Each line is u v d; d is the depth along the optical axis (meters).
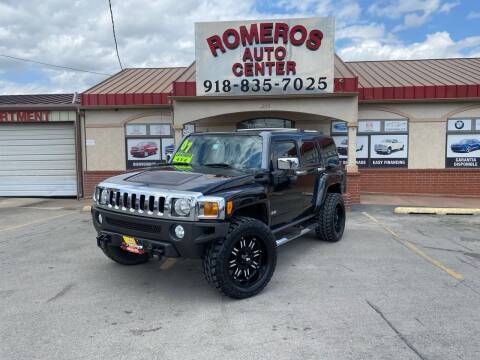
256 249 5.02
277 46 10.82
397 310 4.49
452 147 13.33
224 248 4.56
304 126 13.77
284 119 13.83
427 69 15.44
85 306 4.65
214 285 4.62
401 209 10.62
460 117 13.20
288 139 6.28
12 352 3.63
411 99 12.95
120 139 13.82
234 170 5.52
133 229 4.86
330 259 6.45
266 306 4.63
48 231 8.73
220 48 10.95
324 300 4.79
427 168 13.44
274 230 5.84
